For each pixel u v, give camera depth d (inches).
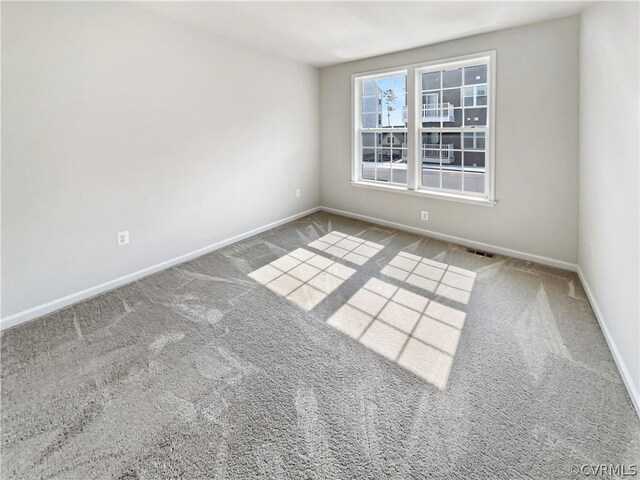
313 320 94.3
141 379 71.5
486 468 51.5
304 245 155.7
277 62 169.3
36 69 89.5
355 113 187.0
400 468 51.7
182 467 52.3
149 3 106.5
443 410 62.7
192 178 136.0
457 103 148.5
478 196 147.4
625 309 69.2
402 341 84.5
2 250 88.5
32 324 92.4
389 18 117.0
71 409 63.7
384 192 181.5
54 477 51.0
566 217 124.3
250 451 54.8
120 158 111.2
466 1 103.3
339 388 68.7
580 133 114.1
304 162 197.0
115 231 112.7
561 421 59.6
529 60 123.6
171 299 106.5
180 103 127.3
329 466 52.2
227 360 77.6
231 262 136.5
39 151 92.5
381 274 124.4
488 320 93.3
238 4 106.9
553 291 109.3
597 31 92.4
